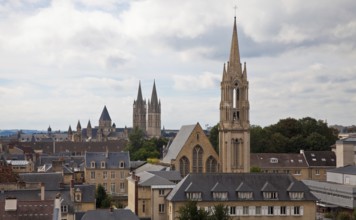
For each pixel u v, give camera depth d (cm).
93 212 12588
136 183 15875
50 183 15812
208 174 15025
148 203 15862
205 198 14450
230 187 14738
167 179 17200
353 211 18012
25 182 15500
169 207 14662
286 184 15000
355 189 19350
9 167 17700
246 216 14550
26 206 9962
